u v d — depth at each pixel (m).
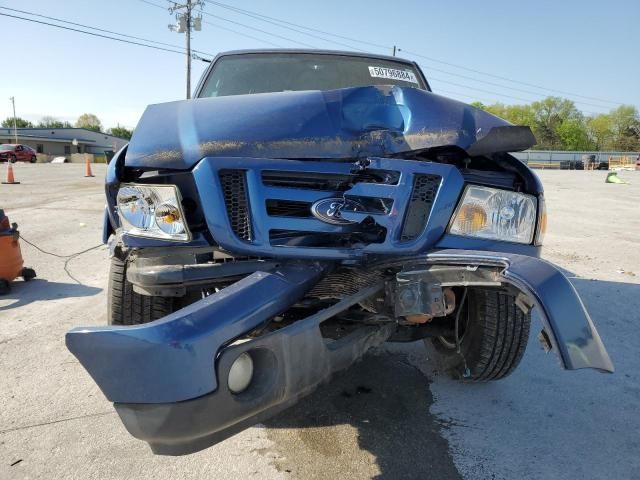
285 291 1.92
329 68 4.00
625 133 90.69
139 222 2.17
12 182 16.83
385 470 2.33
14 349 3.61
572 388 3.12
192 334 1.64
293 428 2.65
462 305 2.86
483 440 2.57
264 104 2.36
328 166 2.13
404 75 4.11
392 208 2.12
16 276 5.05
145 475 2.27
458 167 2.40
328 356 2.00
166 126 2.35
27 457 2.39
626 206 12.41
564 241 7.73
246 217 2.05
